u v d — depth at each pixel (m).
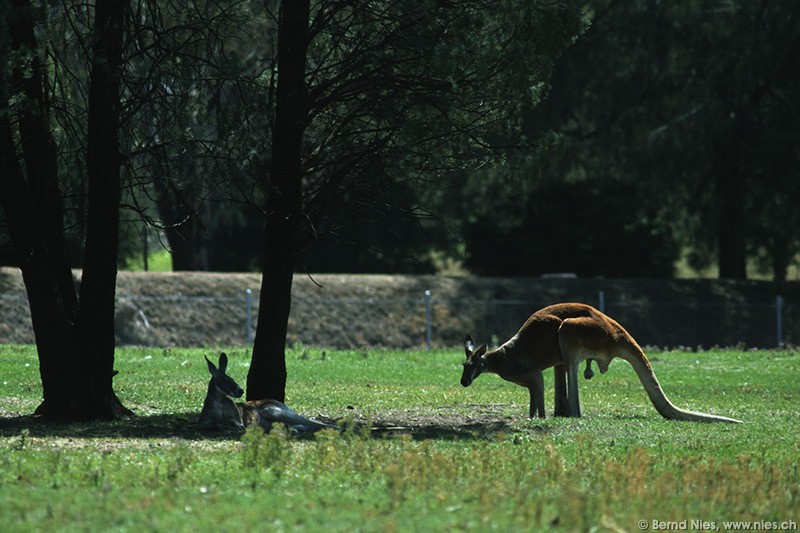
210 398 39.25
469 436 39.84
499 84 42.16
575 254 127.38
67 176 48.41
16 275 98.88
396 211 47.28
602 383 66.12
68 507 23.73
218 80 46.00
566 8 42.94
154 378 63.03
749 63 113.06
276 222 44.97
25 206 42.34
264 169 47.06
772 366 79.69
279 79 44.44
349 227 46.72
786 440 39.38
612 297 114.25
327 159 47.72
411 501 24.48
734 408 53.28
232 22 48.44
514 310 109.50
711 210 119.62
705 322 113.00
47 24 43.47
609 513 23.80
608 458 32.41
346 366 73.94
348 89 44.12
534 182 45.88
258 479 27.19
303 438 38.59
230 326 100.25
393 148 43.94
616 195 127.88
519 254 127.12
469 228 128.62
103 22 43.25
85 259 43.78
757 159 115.94
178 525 21.86
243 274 108.56
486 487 25.78
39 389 55.97
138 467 28.98
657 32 114.75
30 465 29.12
